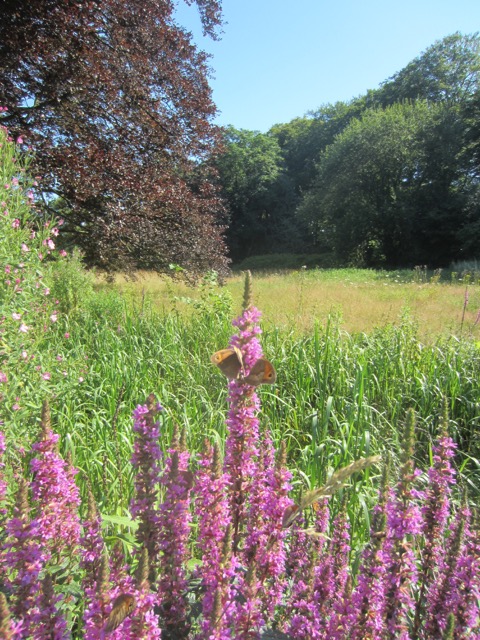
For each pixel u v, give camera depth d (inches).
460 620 69.5
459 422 223.1
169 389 231.0
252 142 2554.1
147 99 520.7
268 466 80.0
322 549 82.2
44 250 185.3
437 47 2052.2
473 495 160.9
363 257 1814.7
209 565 66.1
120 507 120.4
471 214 1556.3
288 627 70.3
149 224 533.0
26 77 439.2
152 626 49.6
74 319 332.2
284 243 2519.7
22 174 193.3
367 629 64.6
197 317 353.1
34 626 54.0
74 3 420.5
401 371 250.5
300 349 254.5
